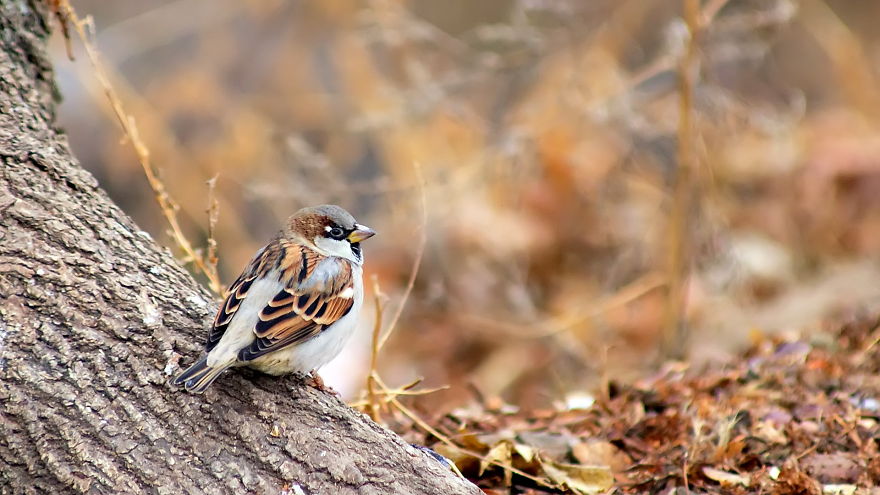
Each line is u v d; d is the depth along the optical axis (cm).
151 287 686
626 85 1452
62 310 651
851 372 963
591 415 938
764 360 1005
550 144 1550
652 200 1579
